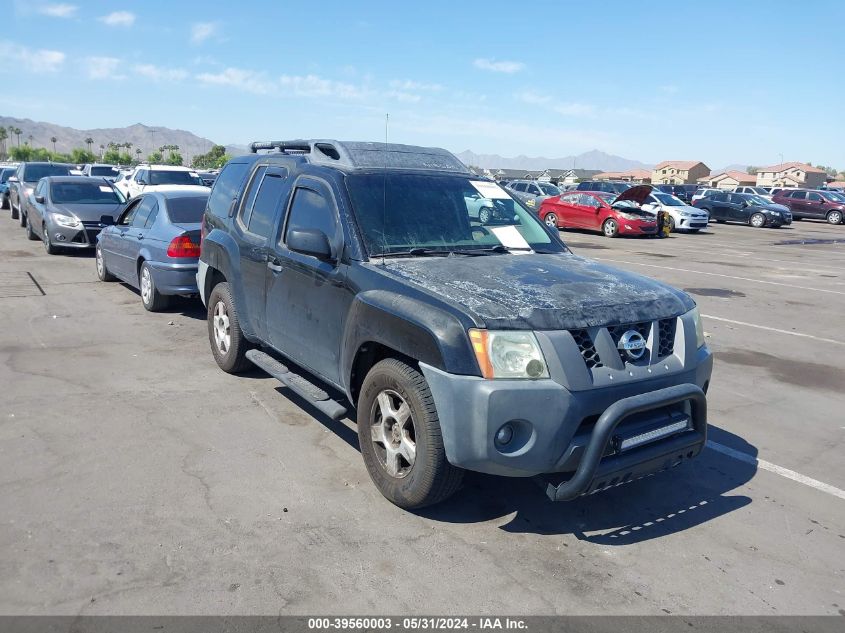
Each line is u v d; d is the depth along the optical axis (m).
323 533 3.79
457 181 5.30
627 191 23.64
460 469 3.81
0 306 9.18
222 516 3.93
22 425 5.16
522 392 3.48
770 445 5.40
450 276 4.10
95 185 14.81
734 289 12.93
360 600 3.22
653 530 4.00
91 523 3.80
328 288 4.61
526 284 4.00
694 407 3.91
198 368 6.73
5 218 22.59
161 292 8.73
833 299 12.19
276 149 6.42
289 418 5.46
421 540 3.77
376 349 4.32
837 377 7.36
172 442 4.94
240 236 5.94
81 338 7.72
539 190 29.09
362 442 4.29
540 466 3.57
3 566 3.38
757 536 3.98
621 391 3.65
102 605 3.12
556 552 3.71
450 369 3.56
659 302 3.99
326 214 4.84
